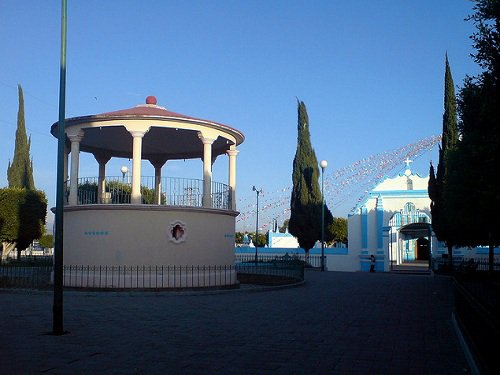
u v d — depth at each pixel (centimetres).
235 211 2066
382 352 899
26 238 3444
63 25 1112
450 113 3038
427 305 1576
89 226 1841
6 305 1452
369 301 1672
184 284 1842
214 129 1991
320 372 761
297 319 1266
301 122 4062
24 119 4581
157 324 1164
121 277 1791
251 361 823
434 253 3822
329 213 4156
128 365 789
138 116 1836
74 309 1384
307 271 3512
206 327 1134
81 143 2233
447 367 800
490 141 812
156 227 1828
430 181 3198
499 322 636
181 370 763
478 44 795
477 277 1591
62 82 1113
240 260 4216
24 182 4503
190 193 1966
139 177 1855
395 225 3869
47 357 834
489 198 898
